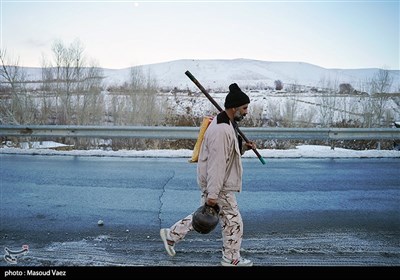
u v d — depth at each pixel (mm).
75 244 4352
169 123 13703
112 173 7621
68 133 10086
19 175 7426
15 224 4953
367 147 12430
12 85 13984
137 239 4500
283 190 6578
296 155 9531
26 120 13883
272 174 7656
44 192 6340
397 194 6430
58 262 3896
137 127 9914
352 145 12469
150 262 3908
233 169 3660
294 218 5254
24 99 14039
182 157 9336
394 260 4012
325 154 9641
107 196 6141
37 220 5102
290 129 9844
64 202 5840
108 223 5004
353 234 4711
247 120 13750
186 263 3887
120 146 11531
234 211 3736
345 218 5277
